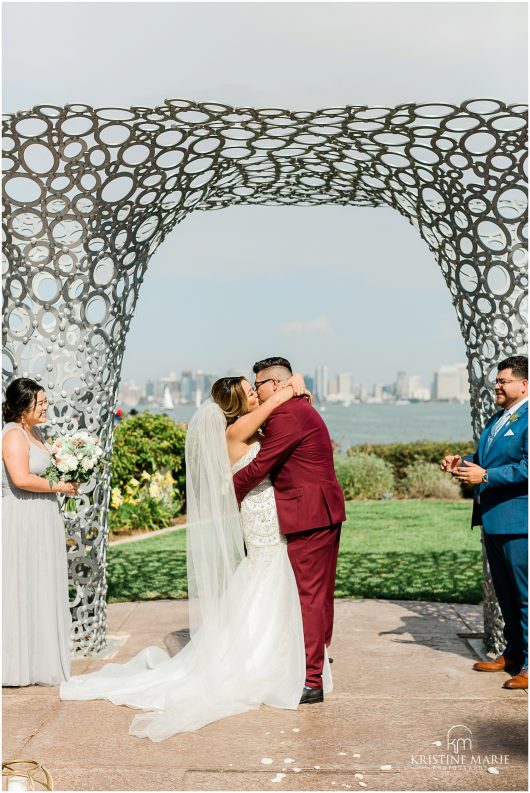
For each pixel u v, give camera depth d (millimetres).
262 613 4387
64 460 4402
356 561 8414
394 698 4297
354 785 3309
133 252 4984
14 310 4711
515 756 3557
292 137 4711
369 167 5191
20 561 4477
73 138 4547
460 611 6199
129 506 10672
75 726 3963
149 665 4695
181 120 4418
